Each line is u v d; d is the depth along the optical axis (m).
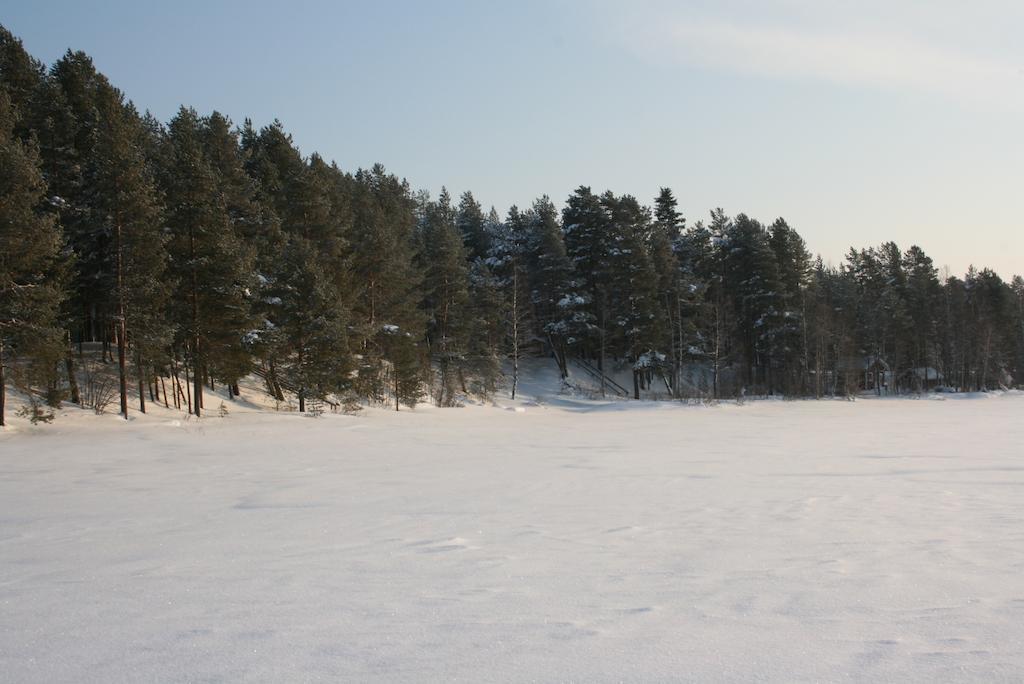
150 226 31.30
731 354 65.62
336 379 37.44
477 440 23.42
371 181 81.69
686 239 76.19
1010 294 87.06
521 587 5.95
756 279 64.88
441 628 4.82
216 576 6.35
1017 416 37.12
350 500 11.11
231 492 11.97
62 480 13.60
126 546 7.70
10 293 25.97
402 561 6.95
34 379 27.11
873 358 74.00
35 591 5.86
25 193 25.62
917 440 22.78
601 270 64.06
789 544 7.77
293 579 6.23
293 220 42.78
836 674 3.97
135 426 27.59
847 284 85.06
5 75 35.47
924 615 5.11
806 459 17.31
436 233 62.28
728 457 17.89
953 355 76.44
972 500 10.98
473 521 9.27
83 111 38.38
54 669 4.11
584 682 3.85
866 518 9.45
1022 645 4.44
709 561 6.95
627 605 5.39
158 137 52.31
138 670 4.08
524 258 71.94
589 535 8.32
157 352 32.06
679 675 3.95
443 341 52.94
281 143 48.06
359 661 4.19
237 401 39.84
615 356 67.44
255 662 4.19
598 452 19.33
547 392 58.12
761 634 4.68
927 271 87.19
